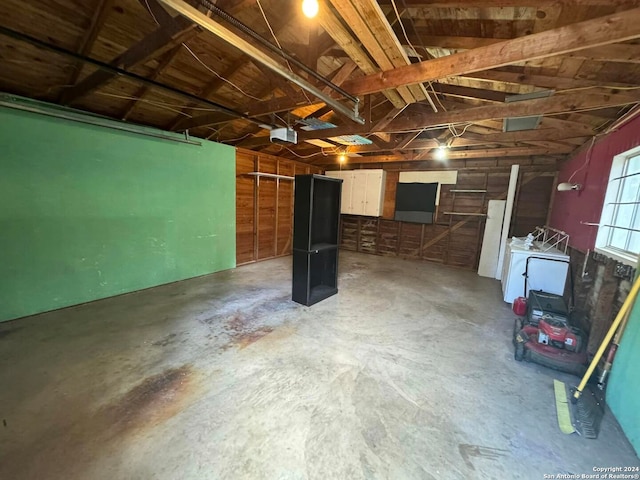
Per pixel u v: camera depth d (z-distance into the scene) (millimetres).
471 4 1729
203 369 2244
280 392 2002
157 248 4219
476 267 6055
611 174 2688
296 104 3012
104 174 3535
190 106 3773
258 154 5832
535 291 3076
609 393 1941
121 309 3377
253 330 2943
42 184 3055
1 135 2766
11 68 2703
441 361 2465
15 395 1890
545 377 2260
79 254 3408
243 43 1700
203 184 4754
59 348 2490
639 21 1468
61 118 3125
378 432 1679
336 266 4156
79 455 1460
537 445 1618
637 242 2184
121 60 2449
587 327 2742
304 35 2607
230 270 5375
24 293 3031
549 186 5211
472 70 2008
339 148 5953
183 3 1374
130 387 2004
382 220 7285
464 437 1663
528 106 2787
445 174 6281
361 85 2488
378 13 1610
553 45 1701
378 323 3209
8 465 1395
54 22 2373
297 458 1488
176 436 1600
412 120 3455
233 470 1410
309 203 3486
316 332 2943
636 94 2227
